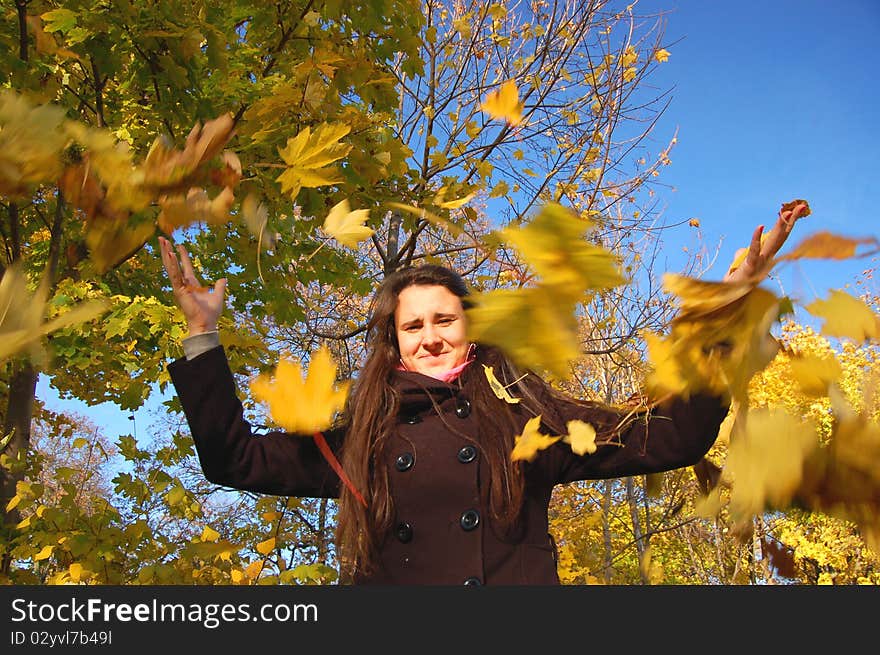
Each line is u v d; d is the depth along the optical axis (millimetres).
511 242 387
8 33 2686
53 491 3293
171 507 2975
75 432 5102
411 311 1535
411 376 1480
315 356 731
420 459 1389
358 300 6234
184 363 1337
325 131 808
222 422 1355
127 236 704
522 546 1347
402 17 3086
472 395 1438
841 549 6207
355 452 1402
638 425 1187
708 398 1038
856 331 503
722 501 641
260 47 2959
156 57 2527
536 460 1370
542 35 5297
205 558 2490
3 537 3016
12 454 3924
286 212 2727
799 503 565
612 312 3639
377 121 2648
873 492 546
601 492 7406
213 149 723
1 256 3033
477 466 1368
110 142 685
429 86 5078
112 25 2445
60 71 2814
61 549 2824
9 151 640
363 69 2631
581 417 1365
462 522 1328
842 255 491
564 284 380
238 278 4281
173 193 713
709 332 554
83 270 3346
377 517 1356
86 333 3061
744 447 567
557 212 383
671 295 549
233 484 1420
